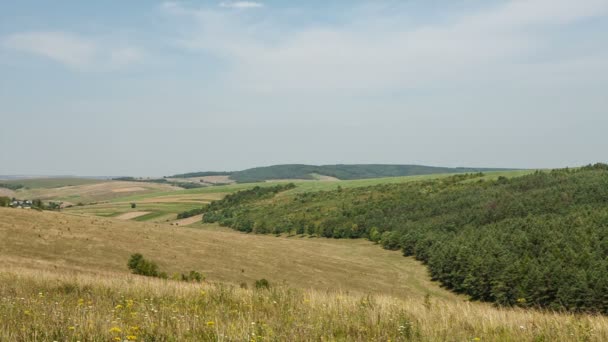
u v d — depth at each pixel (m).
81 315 8.42
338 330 8.32
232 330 7.45
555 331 8.48
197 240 90.75
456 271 87.06
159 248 77.88
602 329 8.52
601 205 108.69
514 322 9.36
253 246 97.88
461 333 8.25
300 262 90.62
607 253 77.19
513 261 80.50
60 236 69.75
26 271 18.14
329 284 79.06
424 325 8.78
